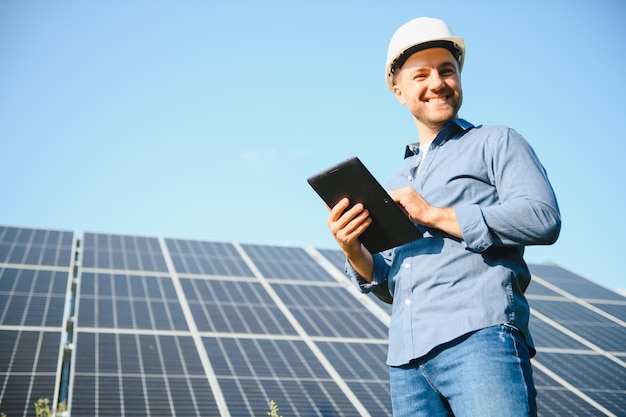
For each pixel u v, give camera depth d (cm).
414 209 326
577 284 2650
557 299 2420
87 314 1666
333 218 348
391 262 382
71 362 1418
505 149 336
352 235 346
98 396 1298
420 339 321
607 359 1897
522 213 308
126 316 1695
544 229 307
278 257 2486
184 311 1795
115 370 1405
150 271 2089
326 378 1522
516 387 292
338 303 2061
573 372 1781
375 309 2058
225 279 2130
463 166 344
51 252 2108
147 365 1448
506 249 328
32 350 1448
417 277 333
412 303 332
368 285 384
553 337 2031
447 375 312
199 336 1644
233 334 1689
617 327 2177
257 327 1762
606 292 2580
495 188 342
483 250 316
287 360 1586
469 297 315
